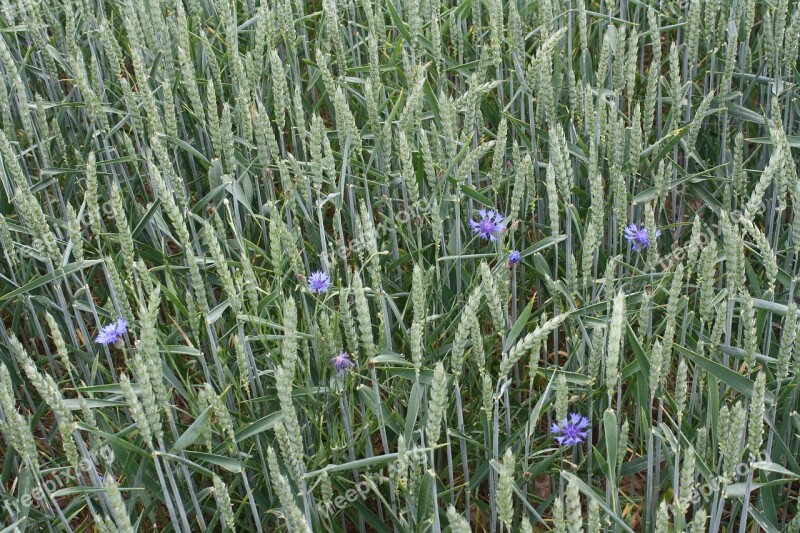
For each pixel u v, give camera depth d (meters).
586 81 1.77
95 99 1.57
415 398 1.17
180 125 1.75
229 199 1.63
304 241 1.57
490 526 1.37
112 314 1.39
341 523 1.39
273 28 1.77
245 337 1.30
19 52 1.85
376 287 1.31
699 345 1.29
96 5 2.00
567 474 1.15
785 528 1.24
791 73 1.78
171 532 1.32
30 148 1.63
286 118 1.86
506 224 1.44
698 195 1.68
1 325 1.50
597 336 1.25
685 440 1.19
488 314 1.49
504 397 1.38
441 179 1.40
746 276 1.60
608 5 1.77
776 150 1.24
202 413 1.17
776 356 1.44
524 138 1.64
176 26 1.77
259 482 1.36
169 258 1.50
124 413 1.46
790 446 1.35
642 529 1.31
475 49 1.87
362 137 1.65
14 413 1.13
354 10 1.90
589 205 1.59
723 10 1.79
